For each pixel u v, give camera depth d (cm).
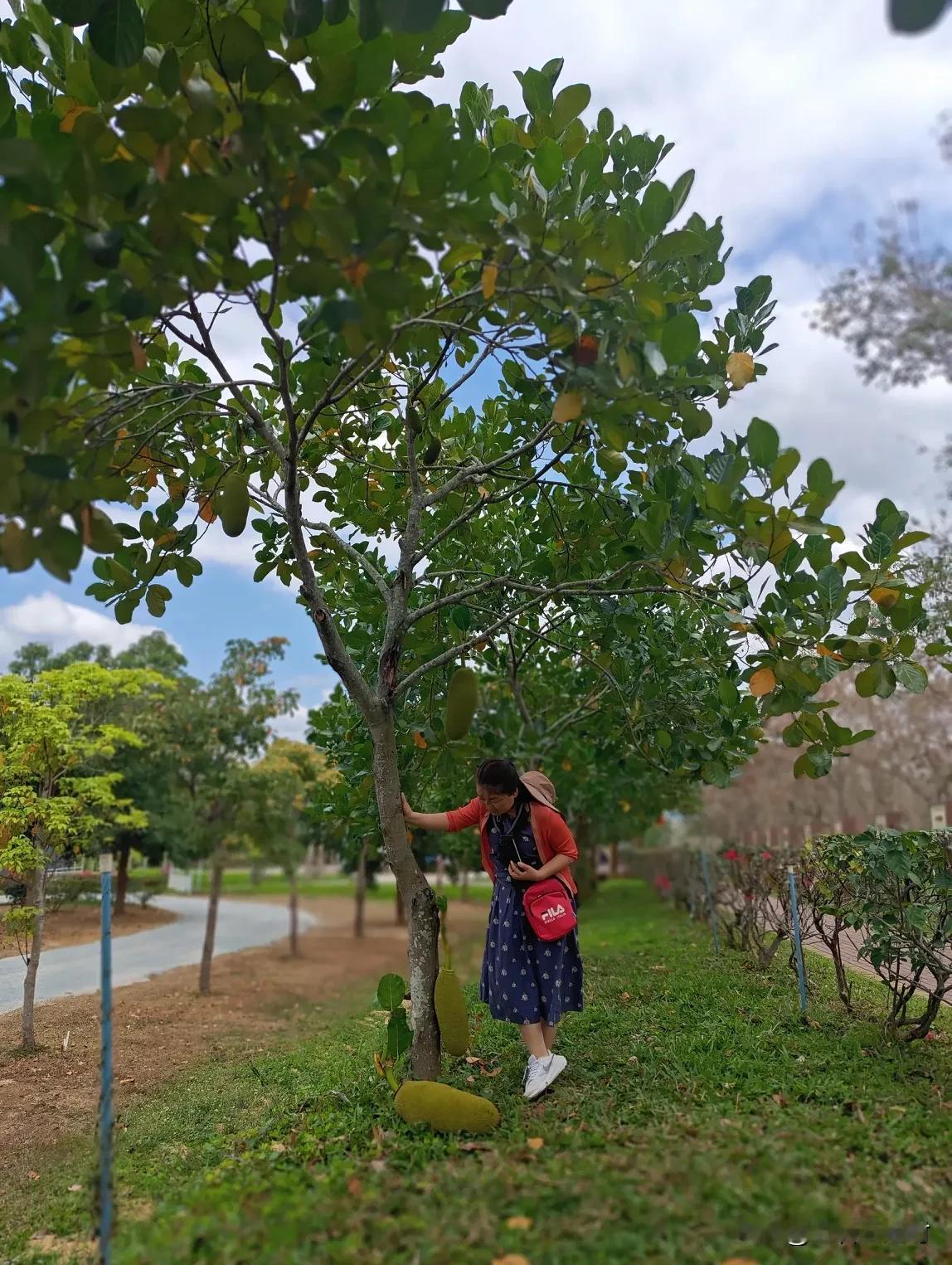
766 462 367
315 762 1513
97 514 366
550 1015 429
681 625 606
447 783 707
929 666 1174
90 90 361
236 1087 604
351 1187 320
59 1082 665
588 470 573
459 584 636
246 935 2105
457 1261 260
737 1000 645
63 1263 342
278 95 334
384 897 4122
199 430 552
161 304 331
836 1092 416
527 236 362
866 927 588
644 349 361
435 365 480
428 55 384
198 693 1396
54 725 780
